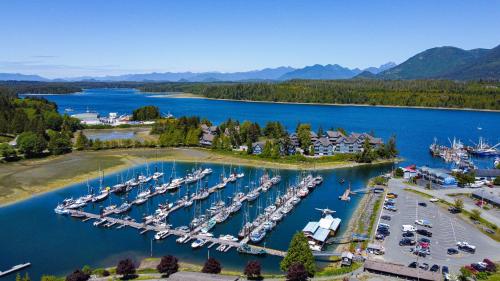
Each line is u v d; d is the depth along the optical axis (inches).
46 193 6417.3
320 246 4384.8
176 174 7726.4
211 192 6643.7
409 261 3973.9
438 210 5511.8
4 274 3885.3
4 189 6501.0
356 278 3526.1
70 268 4057.6
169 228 5034.5
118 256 4320.9
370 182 7126.0
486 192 6141.7
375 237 4566.9
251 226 4990.2
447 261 3971.5
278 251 4345.5
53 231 4997.5
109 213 5590.6
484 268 3752.5
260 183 6983.3
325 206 5910.4
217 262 3718.0
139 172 7775.6
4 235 4854.8
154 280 3548.2
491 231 4734.3
